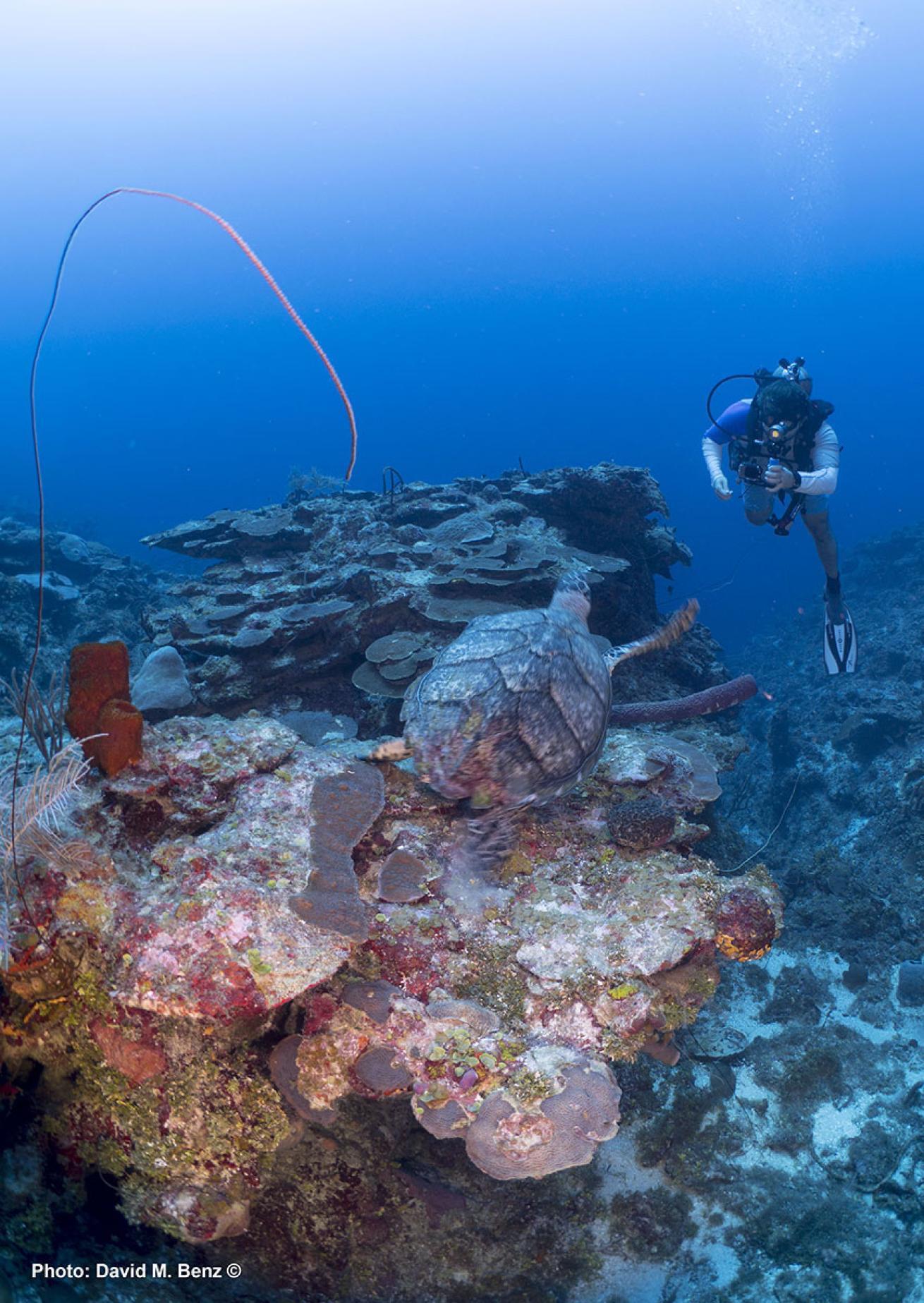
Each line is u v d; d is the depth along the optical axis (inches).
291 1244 88.0
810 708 241.0
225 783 92.8
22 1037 83.5
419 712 91.7
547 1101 77.2
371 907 89.7
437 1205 92.8
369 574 153.0
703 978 87.5
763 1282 94.4
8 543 267.7
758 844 185.5
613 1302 91.7
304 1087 79.8
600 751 95.3
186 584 175.6
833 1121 110.8
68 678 98.3
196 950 78.1
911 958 136.0
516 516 181.2
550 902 91.5
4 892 81.2
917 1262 95.8
